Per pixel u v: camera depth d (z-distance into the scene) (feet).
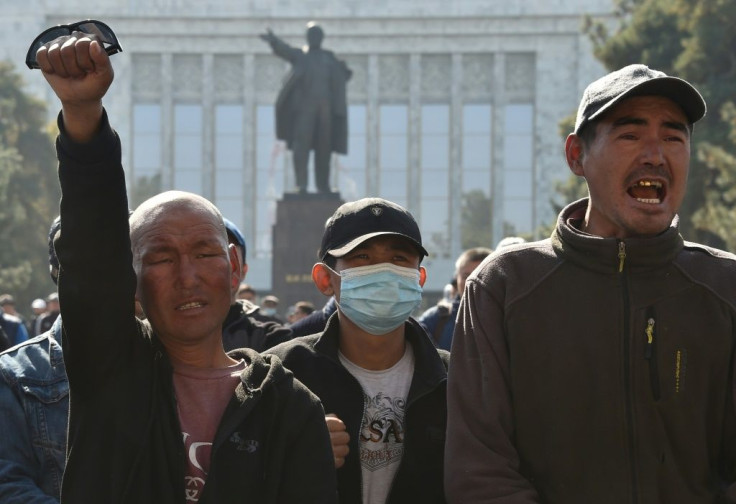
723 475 15.70
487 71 281.74
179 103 282.56
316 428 14.06
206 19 278.26
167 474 13.26
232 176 282.77
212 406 13.83
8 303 79.05
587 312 15.07
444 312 38.45
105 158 12.92
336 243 17.95
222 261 14.33
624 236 15.58
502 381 15.25
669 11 149.18
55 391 16.62
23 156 207.92
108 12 280.51
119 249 13.21
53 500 15.57
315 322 24.79
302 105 126.21
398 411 17.67
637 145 15.21
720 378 15.12
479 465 14.83
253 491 13.41
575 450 14.92
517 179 281.54
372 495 17.26
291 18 277.44
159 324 14.16
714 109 132.16
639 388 14.87
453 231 279.28
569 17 277.85
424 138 282.15
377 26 277.64
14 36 282.36
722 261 15.49
